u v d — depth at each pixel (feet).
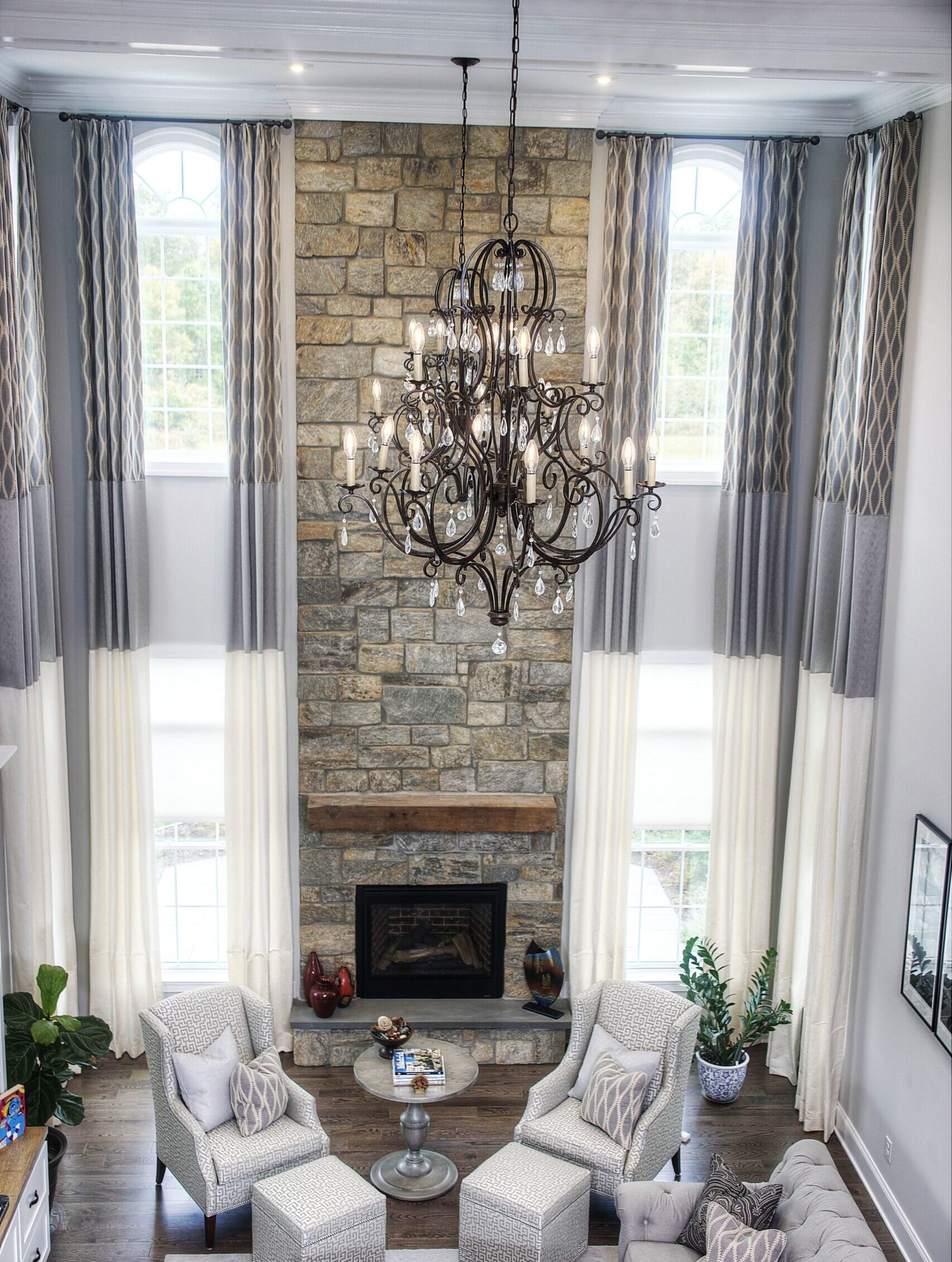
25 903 22.34
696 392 23.97
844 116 22.15
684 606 24.12
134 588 23.17
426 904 24.61
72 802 24.16
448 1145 21.98
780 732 24.27
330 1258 17.71
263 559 23.32
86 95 21.68
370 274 22.34
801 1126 22.94
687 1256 16.87
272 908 24.57
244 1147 19.38
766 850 24.47
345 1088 23.70
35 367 21.86
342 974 24.30
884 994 20.98
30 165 21.39
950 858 18.03
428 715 23.97
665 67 16.14
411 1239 19.52
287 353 22.94
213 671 24.31
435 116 21.66
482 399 13.70
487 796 24.25
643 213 22.25
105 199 21.84
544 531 23.04
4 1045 19.10
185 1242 19.40
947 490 18.58
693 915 26.21
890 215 19.77
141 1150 21.84
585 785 24.08
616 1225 20.22
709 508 23.77
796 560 23.90
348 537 23.18
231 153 21.88
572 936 24.76
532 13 15.21
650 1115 19.85
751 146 22.20
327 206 22.07
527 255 22.39
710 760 24.97
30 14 15.15
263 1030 21.39
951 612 18.40
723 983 23.70
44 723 22.84
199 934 25.89
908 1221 19.71
